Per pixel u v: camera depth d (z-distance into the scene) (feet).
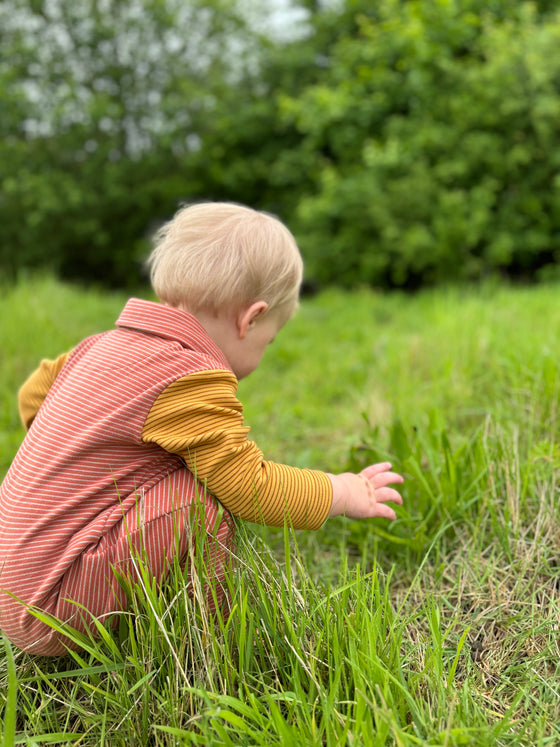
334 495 4.35
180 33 39.42
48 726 3.83
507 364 8.69
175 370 4.00
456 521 5.56
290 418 9.91
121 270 43.91
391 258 28.22
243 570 4.28
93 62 39.58
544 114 23.29
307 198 31.09
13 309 14.80
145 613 4.03
